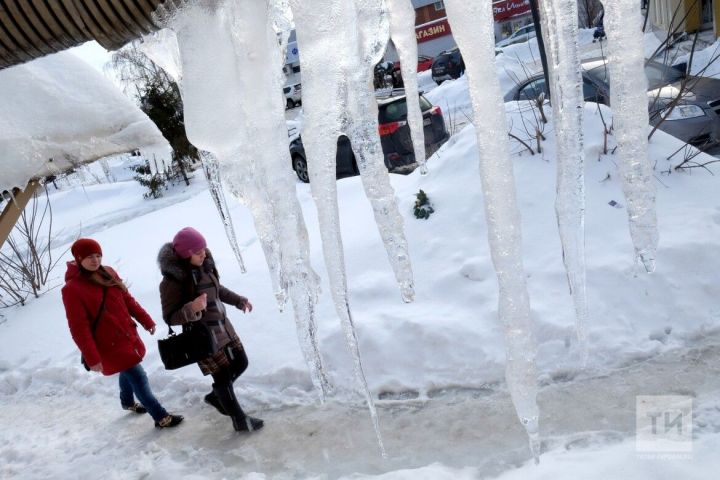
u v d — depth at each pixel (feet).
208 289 13.64
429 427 12.35
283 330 17.01
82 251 14.17
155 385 17.02
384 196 6.05
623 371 12.46
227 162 6.69
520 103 21.62
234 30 6.15
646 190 5.51
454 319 14.66
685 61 24.57
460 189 18.62
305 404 14.42
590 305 13.96
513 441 11.23
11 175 9.45
